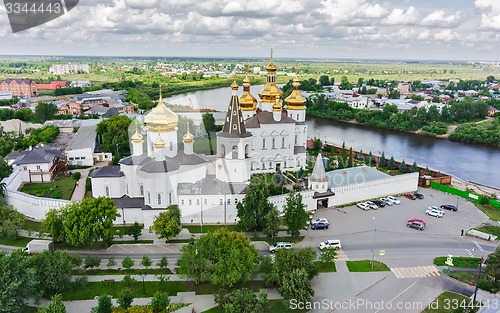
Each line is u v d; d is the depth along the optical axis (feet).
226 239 230.68
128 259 234.58
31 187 378.32
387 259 265.34
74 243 257.34
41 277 211.61
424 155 595.06
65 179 403.75
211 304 211.61
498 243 289.74
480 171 517.96
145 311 199.52
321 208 349.61
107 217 265.75
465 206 365.61
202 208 283.59
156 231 261.44
